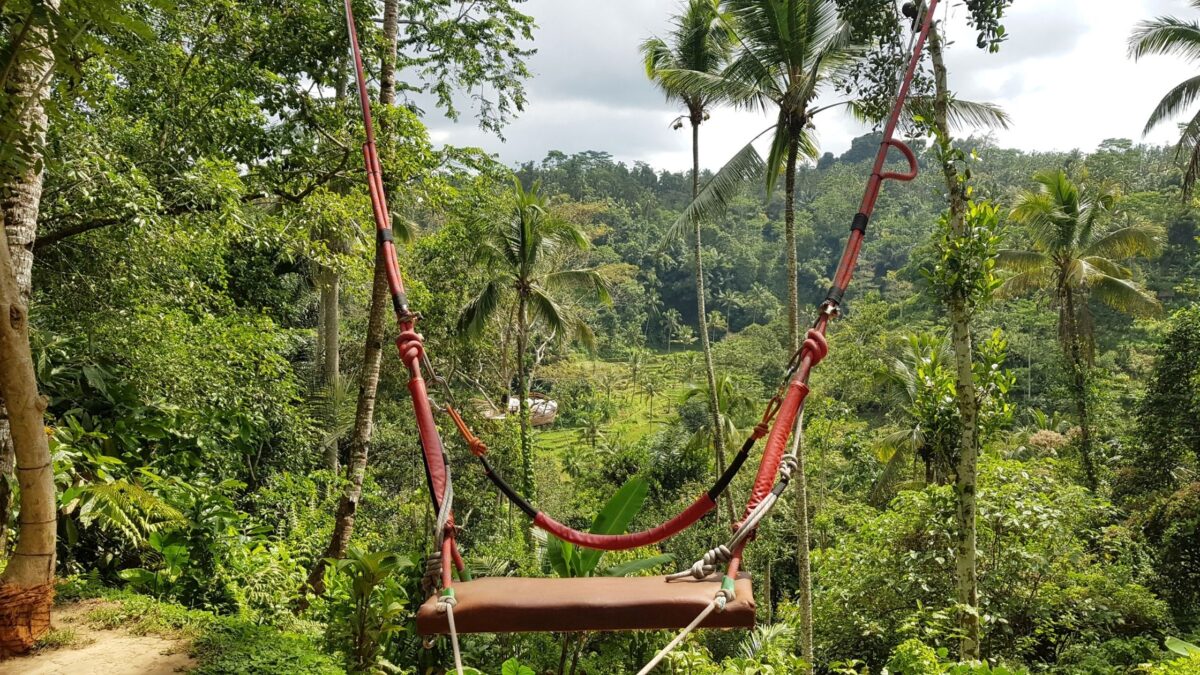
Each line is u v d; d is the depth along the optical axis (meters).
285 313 22.58
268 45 10.09
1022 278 24.67
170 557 6.71
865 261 103.81
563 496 33.25
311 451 16.91
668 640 7.90
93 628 5.30
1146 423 19.23
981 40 9.04
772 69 13.38
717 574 2.71
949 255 9.48
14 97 4.23
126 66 9.38
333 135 10.52
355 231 11.05
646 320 99.19
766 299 100.38
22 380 4.32
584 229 42.50
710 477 32.06
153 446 7.73
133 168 7.96
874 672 13.62
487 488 25.11
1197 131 18.12
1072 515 14.37
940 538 13.61
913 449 22.19
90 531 6.90
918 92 9.81
